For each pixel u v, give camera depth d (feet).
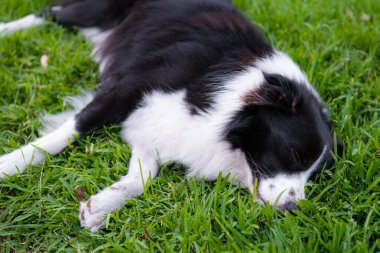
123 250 3.77
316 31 5.65
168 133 4.37
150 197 4.10
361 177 4.25
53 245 3.86
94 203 4.00
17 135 4.53
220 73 4.36
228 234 3.76
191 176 4.37
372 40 5.53
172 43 4.62
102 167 4.34
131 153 4.45
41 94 4.83
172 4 4.89
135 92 4.49
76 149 4.44
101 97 4.53
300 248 3.70
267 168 4.13
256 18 5.80
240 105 4.18
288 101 4.07
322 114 4.34
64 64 5.10
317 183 4.27
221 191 4.21
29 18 5.57
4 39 5.28
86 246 3.86
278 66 4.40
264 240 3.84
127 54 4.85
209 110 4.28
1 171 4.18
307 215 4.02
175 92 4.38
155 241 3.89
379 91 5.00
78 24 5.46
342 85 5.00
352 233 3.76
